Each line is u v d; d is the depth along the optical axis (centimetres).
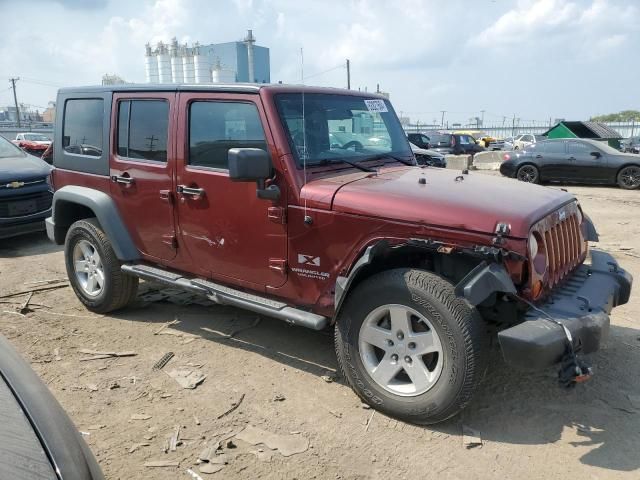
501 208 324
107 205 488
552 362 291
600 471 294
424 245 324
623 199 1329
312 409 355
